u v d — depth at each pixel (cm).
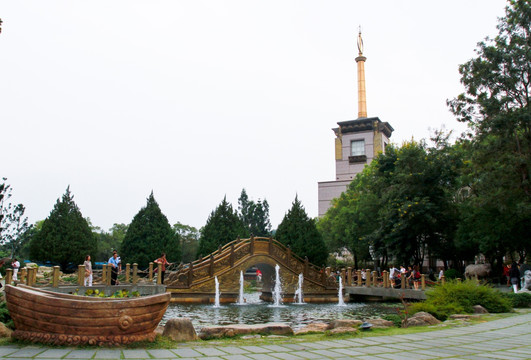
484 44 2553
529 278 2005
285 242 4009
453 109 2761
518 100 2536
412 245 3416
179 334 768
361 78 7688
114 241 7675
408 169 3369
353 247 4547
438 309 1352
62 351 611
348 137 7200
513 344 778
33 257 3531
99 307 658
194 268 2497
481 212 2873
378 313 1992
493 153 2511
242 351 664
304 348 705
